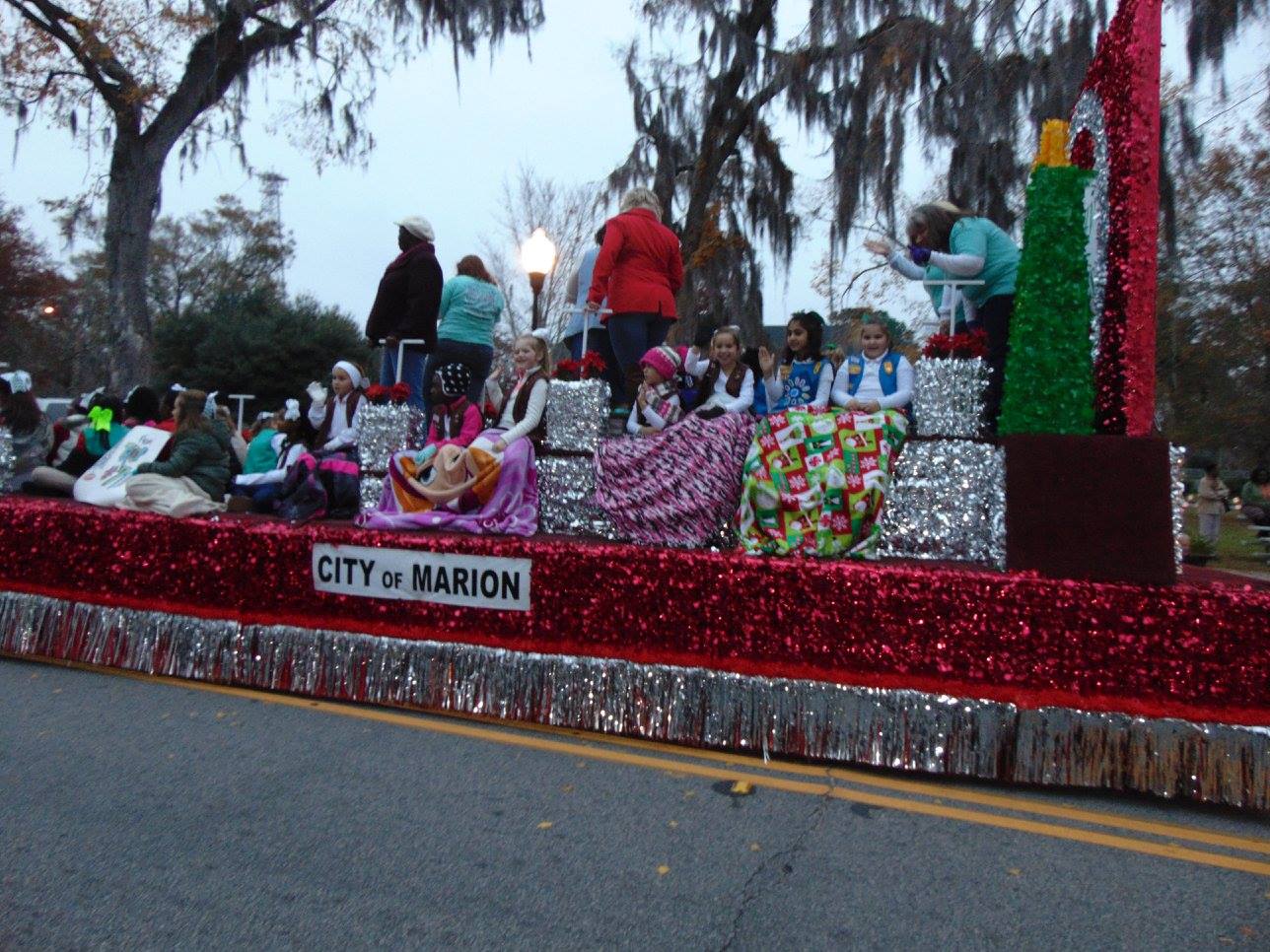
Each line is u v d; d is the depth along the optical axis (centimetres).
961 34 1145
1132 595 375
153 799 374
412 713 487
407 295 688
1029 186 442
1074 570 390
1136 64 431
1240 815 375
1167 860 334
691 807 373
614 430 614
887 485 452
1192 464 2164
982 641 388
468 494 534
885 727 397
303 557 507
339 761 418
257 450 774
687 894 305
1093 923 290
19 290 3494
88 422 810
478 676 466
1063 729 378
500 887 308
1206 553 1412
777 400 590
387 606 489
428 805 371
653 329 648
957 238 532
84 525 561
